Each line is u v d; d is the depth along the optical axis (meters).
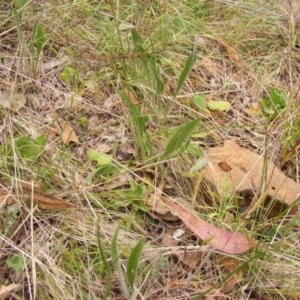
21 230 0.48
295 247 0.50
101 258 0.42
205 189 0.53
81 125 0.59
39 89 0.62
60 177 0.52
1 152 0.53
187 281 0.47
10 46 0.65
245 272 0.47
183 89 0.65
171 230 0.50
